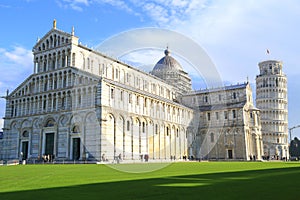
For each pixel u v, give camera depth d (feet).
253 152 342.85
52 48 253.03
